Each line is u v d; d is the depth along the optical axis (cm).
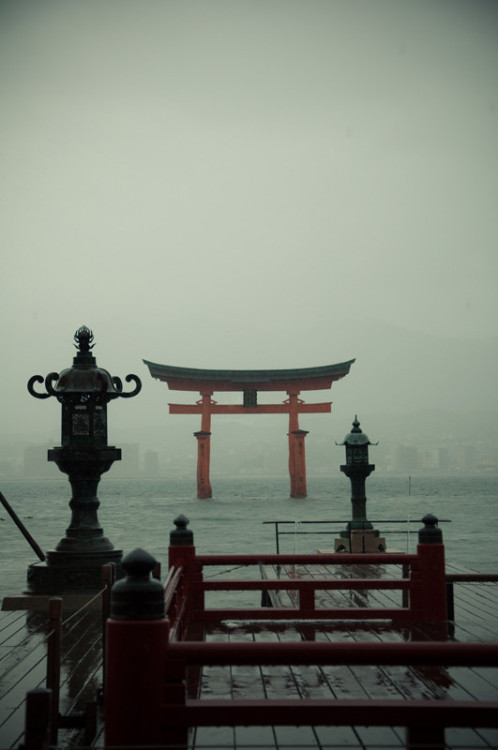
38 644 1002
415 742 471
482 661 462
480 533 5750
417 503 12338
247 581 955
